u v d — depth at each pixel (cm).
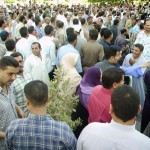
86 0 3347
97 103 353
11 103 346
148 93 468
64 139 253
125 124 237
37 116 256
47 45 738
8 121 330
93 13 1741
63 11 1633
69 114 407
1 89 331
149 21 723
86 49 727
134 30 1141
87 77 443
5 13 1655
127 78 516
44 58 654
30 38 770
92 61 729
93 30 729
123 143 233
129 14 1692
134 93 238
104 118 347
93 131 247
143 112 480
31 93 255
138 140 233
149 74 457
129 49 962
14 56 432
